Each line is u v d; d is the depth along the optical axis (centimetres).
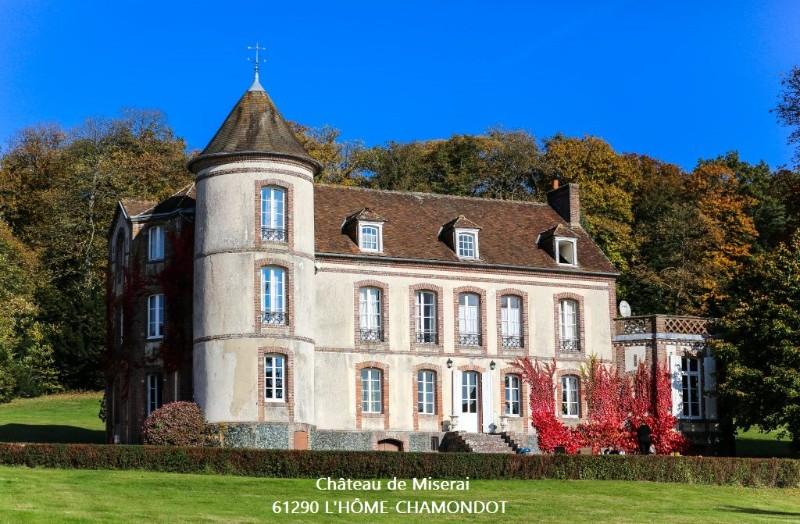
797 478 3491
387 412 4259
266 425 3853
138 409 4238
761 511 2864
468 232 4562
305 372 4000
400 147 7725
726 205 6881
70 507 2420
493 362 4462
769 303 4200
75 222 6656
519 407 4488
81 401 5959
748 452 4725
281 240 4009
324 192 4603
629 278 6488
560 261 4719
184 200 4353
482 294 4509
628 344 4656
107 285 4641
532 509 2720
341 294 4275
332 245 4309
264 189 4031
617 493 3066
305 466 3197
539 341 4559
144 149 7481
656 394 4562
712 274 6397
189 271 4225
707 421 4606
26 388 6047
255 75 4222
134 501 2575
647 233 6806
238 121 4094
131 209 4453
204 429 3853
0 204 7075
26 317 6169
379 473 3203
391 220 4588
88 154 7312
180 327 4197
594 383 4588
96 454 3272
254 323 3916
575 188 5000
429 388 4372
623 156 7506
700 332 4678
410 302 4384
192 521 2312
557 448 4328
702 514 2745
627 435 4553
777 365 4122
